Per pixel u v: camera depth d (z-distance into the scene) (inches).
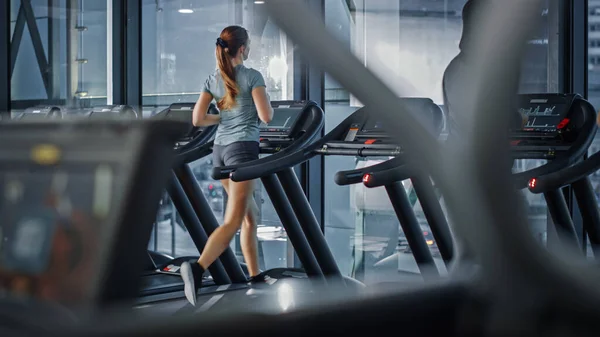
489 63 17.1
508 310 17.6
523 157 134.3
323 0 192.2
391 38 189.2
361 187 199.0
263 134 173.0
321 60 15.5
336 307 17.6
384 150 141.0
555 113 139.5
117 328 14.8
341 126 152.5
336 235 202.4
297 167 202.1
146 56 249.8
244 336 16.0
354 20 192.7
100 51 254.7
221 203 228.4
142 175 18.5
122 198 18.4
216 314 16.0
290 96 199.3
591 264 18.4
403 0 187.0
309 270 164.9
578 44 167.5
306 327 17.1
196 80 233.3
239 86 159.8
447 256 124.8
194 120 163.8
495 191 17.3
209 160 229.1
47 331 15.3
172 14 238.8
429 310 18.4
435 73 184.4
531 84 170.4
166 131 18.9
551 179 114.6
